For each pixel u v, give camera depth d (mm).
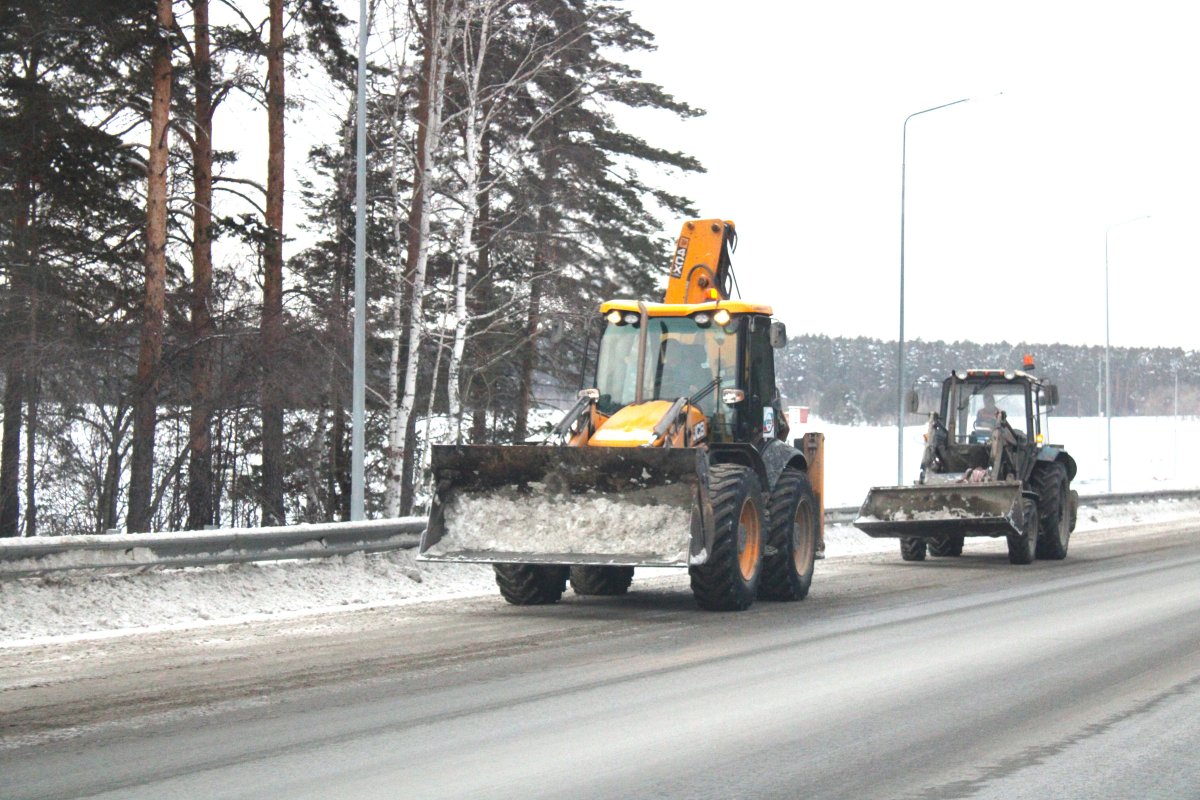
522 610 13789
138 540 12891
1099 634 12000
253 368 24453
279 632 11766
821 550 15930
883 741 7500
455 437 26672
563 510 13375
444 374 33281
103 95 25250
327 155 28422
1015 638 11711
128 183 26344
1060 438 110938
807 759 7051
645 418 13922
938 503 20219
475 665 10016
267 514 26297
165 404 25500
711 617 13227
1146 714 8312
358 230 19297
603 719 8047
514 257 30359
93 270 26344
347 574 15156
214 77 24984
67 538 12383
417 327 25766
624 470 13156
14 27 24016
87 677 9352
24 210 26172
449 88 26875
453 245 27875
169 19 23328
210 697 8648
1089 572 18984
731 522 13328
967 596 15438
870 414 124750
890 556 22906
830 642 11414
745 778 6621
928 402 119812
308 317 25172
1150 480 63562
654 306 14852
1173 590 16141
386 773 6668
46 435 25141
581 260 36719
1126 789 6469
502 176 26625
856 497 48312
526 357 35312
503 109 27953
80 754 7039
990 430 21906
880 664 10211
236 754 7059
